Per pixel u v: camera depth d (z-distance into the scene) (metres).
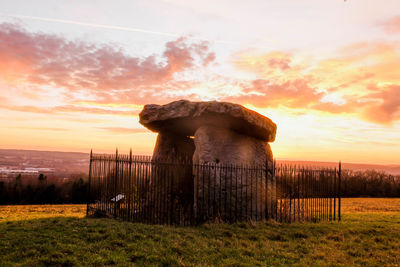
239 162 12.65
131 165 11.20
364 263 7.26
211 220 11.21
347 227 11.24
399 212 18.78
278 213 12.90
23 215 13.73
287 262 7.12
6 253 6.57
